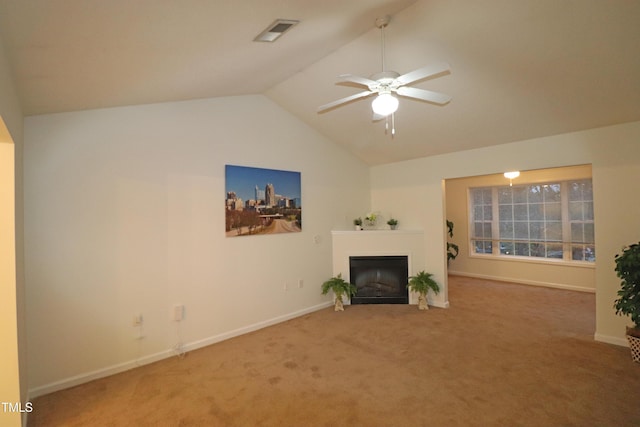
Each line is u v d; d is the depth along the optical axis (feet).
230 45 7.50
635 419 7.19
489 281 21.97
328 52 10.38
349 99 8.87
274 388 8.85
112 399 8.48
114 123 10.18
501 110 11.64
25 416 7.57
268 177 14.17
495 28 8.30
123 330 10.19
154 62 7.30
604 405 7.73
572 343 11.42
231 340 12.42
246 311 13.24
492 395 8.26
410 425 7.18
